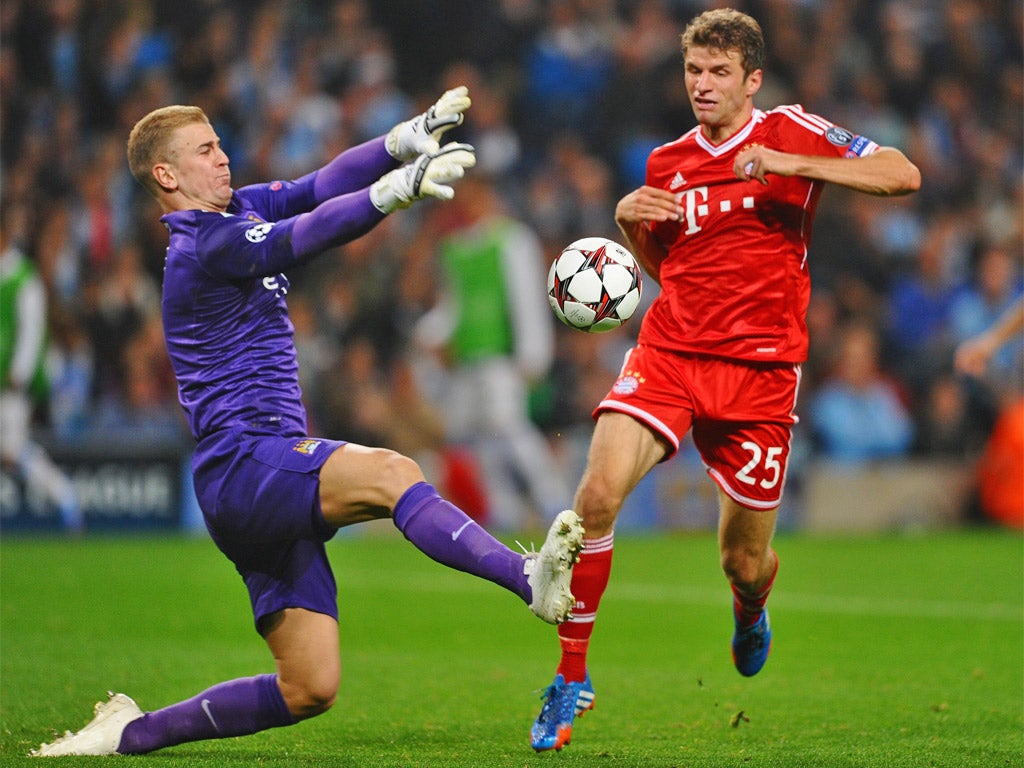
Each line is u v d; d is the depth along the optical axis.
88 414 51.47
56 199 55.47
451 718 20.22
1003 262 58.22
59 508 48.31
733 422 18.28
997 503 53.69
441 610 32.38
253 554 16.22
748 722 19.81
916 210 63.97
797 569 39.97
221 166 16.55
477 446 50.09
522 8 64.25
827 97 65.75
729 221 17.98
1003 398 55.28
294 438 15.94
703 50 17.77
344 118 59.06
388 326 54.06
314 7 62.47
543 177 58.41
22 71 59.44
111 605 31.77
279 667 16.41
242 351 16.12
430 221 55.44
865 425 53.28
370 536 50.50
